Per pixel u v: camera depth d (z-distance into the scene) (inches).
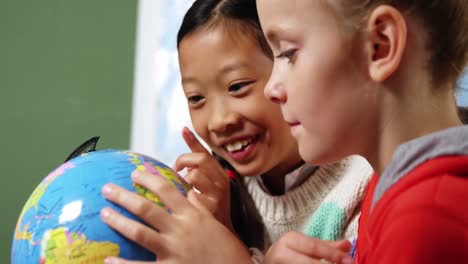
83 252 24.1
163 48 70.0
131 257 24.6
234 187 40.6
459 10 24.7
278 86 25.7
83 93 73.5
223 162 41.6
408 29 23.7
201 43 35.9
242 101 35.8
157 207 25.4
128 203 24.9
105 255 24.2
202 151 37.1
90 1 73.2
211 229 26.3
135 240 24.4
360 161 37.2
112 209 24.8
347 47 23.9
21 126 74.2
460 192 21.5
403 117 24.4
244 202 40.6
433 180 22.1
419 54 24.0
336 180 38.2
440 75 24.4
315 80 24.2
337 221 36.5
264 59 35.7
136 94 71.6
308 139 25.5
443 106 24.6
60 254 24.2
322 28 24.0
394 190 23.0
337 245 27.5
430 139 23.4
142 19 71.4
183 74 37.1
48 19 73.9
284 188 40.4
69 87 73.7
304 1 24.2
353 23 23.7
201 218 26.4
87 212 24.6
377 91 24.2
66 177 26.1
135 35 72.2
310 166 38.4
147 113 70.6
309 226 37.6
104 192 25.2
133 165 27.1
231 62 35.4
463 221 20.9
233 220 40.2
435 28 24.0
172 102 69.0
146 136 70.5
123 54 72.5
